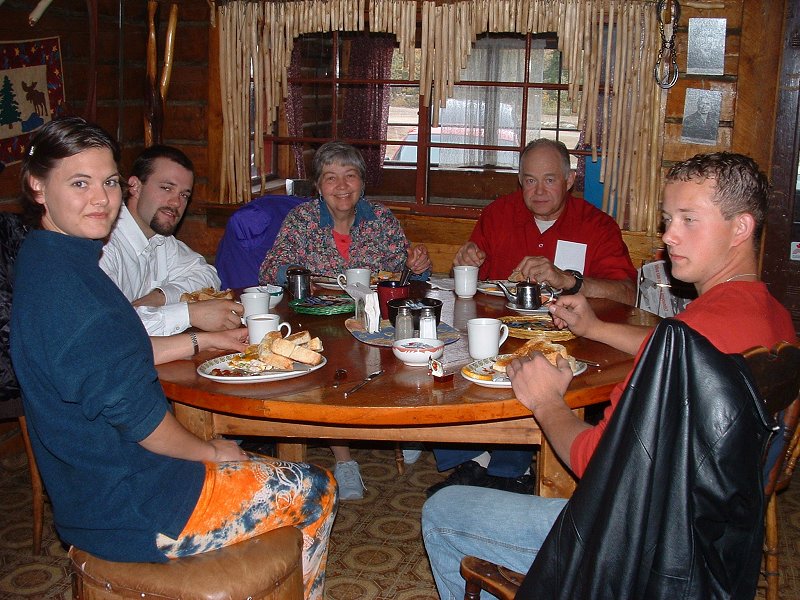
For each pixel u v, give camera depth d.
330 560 2.54
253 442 3.11
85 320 1.37
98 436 1.44
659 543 1.13
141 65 4.02
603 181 3.68
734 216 1.44
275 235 3.26
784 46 3.46
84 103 3.54
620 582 1.15
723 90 3.49
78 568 1.57
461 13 3.67
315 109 4.67
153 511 1.50
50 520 2.78
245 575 1.51
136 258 2.70
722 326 1.38
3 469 3.20
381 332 2.15
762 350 1.22
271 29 3.87
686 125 3.54
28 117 3.13
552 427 1.54
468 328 1.91
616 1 3.49
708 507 1.12
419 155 3.94
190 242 4.16
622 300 2.82
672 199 1.50
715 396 1.10
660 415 1.13
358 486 2.98
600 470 1.18
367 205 3.11
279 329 1.99
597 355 1.95
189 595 1.47
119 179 1.51
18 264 1.43
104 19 3.66
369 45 4.66
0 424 3.25
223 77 3.94
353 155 2.92
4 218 2.19
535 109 5.00
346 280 2.58
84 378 1.37
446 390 1.69
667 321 1.15
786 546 2.67
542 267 2.61
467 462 3.01
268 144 4.31
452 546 1.63
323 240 3.01
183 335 1.95
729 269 1.49
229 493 1.59
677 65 3.51
